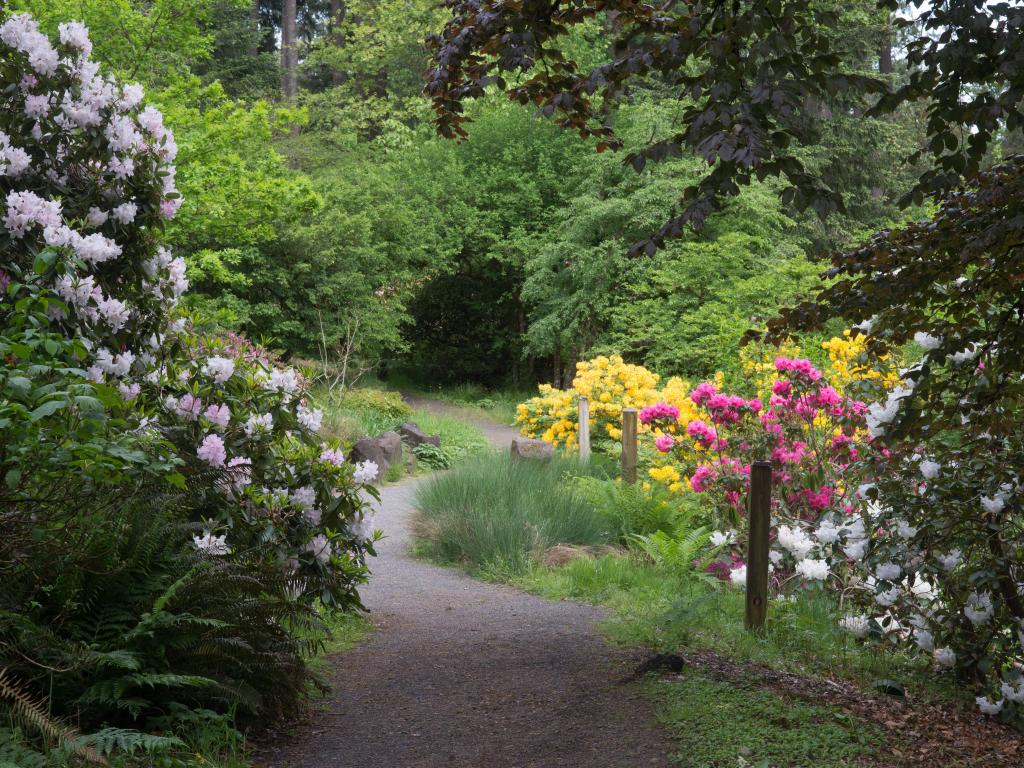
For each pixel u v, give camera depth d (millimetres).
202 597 4090
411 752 4109
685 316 19734
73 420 3408
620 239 24438
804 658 5734
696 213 4238
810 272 18500
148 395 5234
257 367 5953
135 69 15211
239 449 5434
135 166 5234
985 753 4293
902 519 5602
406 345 26922
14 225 4523
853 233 26000
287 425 5816
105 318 4855
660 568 8125
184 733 3871
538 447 13914
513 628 6414
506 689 5000
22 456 3180
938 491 5387
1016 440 5352
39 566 3670
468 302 31781
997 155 12445
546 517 9219
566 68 5449
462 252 30109
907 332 5355
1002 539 5453
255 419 5531
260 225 16406
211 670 4074
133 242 5262
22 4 13758
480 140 29562
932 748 4254
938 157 4531
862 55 25141
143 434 4461
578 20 5305
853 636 6238
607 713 4562
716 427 8703
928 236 4680
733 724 4305
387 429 18703
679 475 10266
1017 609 5410
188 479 4875
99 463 3197
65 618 3773
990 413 5148
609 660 5504
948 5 3953
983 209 4570
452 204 28594
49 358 3738
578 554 8508
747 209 22375
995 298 5109
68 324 4570
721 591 7293
